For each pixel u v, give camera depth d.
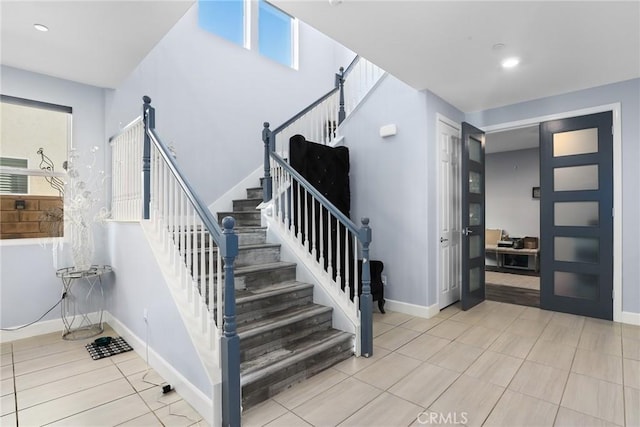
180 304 2.25
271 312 2.77
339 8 2.24
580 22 2.39
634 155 3.38
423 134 3.69
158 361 2.50
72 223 3.31
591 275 3.66
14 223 3.24
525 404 2.04
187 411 2.03
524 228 6.97
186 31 4.25
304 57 5.81
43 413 2.00
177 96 4.14
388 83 3.99
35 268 3.29
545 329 3.31
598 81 3.45
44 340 3.16
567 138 3.79
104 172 3.70
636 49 2.78
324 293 3.00
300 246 3.33
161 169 2.63
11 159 3.24
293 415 1.96
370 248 4.19
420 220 3.72
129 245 3.04
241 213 3.91
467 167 3.91
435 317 3.71
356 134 4.31
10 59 3.03
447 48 2.78
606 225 3.54
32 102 3.30
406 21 2.39
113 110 3.69
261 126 5.04
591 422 1.86
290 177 3.52
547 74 3.29
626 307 3.44
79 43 2.75
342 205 4.11
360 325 2.76
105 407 2.07
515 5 2.20
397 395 2.15
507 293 4.85
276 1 2.15
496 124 4.27
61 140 3.51
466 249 3.92
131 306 3.01
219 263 1.99
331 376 2.40
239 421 1.86
